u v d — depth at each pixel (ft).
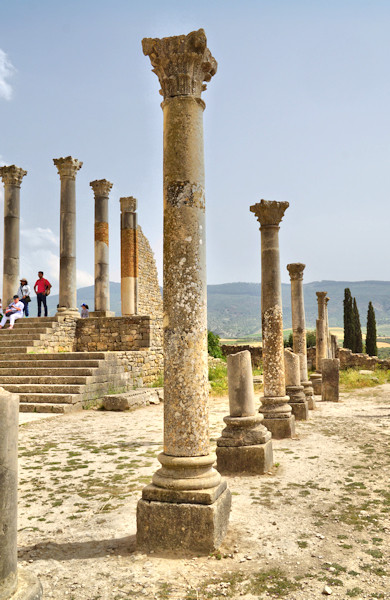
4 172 74.18
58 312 69.31
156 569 13.47
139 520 14.92
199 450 15.35
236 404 24.35
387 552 14.38
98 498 19.76
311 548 14.73
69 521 17.25
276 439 32.32
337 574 13.03
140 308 85.51
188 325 15.66
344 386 76.89
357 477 22.56
